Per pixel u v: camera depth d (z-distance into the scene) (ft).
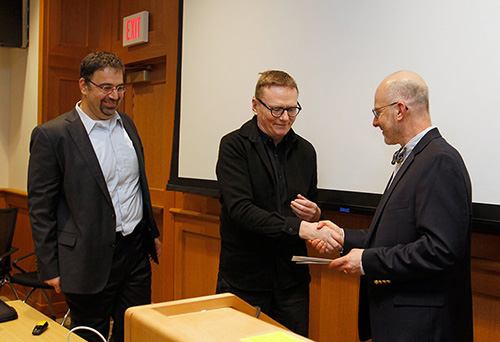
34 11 12.87
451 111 6.00
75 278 6.48
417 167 4.49
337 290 7.63
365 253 4.59
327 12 7.37
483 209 5.72
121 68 6.70
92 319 6.87
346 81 7.13
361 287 5.24
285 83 5.96
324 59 7.42
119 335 7.20
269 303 6.37
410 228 4.47
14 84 14.12
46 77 12.51
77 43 13.00
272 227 5.73
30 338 5.18
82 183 6.56
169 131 10.74
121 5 12.32
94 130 6.80
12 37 13.01
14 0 12.98
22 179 13.62
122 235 6.92
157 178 11.58
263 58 8.38
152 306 3.51
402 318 4.45
